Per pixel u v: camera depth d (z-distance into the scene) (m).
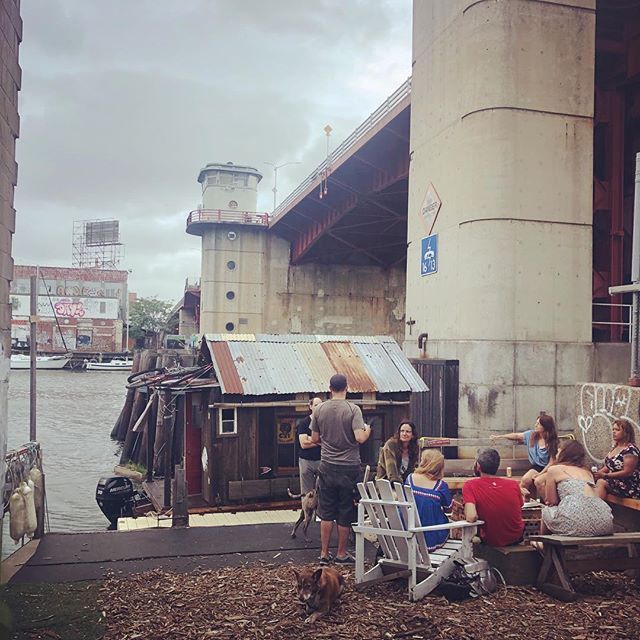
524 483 7.73
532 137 15.47
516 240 15.25
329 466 6.88
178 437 18.14
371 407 13.95
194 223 47.94
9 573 6.50
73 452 30.70
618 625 5.08
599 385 9.41
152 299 113.69
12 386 63.00
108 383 68.31
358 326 50.28
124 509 17.23
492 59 15.43
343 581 5.59
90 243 151.00
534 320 15.29
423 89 18.34
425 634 4.89
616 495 6.83
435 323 17.25
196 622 5.14
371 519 5.94
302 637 4.84
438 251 17.12
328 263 50.12
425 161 18.09
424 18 18.36
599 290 19.69
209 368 14.92
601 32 19.47
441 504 6.06
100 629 5.03
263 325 48.69
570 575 6.14
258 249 48.81
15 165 6.88
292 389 13.45
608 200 19.86
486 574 5.79
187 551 7.37
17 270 103.12
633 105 20.11
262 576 6.35
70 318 103.94
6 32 6.31
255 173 54.72
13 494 7.56
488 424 14.95
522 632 4.93
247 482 13.25
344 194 36.78
